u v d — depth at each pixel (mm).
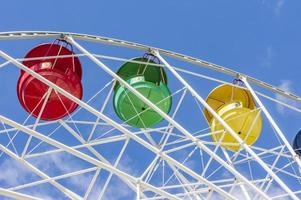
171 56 20594
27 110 20359
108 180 16844
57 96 20062
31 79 19531
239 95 23344
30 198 15898
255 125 22500
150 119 21500
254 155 17453
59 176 16984
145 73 21531
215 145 20031
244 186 18078
